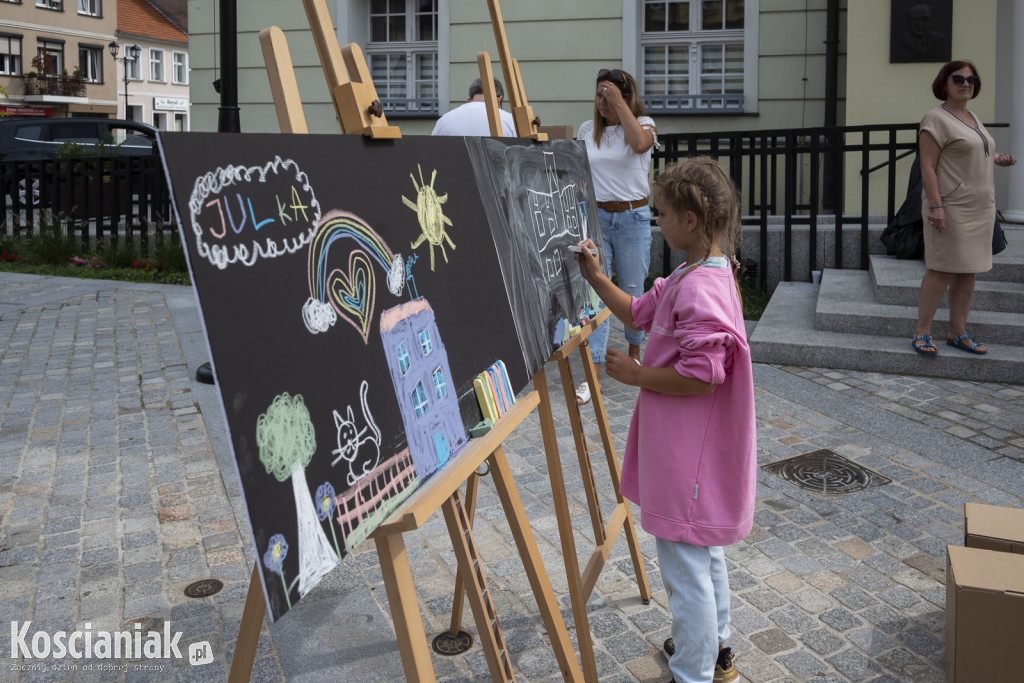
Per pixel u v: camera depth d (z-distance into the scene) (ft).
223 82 17.66
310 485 4.30
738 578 10.17
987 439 14.64
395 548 4.87
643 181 16.93
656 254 26.71
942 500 12.23
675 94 34.01
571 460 13.94
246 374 4.03
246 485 3.89
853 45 28.17
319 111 37.04
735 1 33.06
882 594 9.78
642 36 33.99
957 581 7.72
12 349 21.74
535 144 9.34
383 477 4.91
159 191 34.42
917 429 15.14
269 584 3.89
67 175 36.88
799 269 25.61
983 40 27.12
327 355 4.65
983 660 7.65
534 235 8.52
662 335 7.59
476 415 6.26
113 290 29.96
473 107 16.67
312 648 8.80
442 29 35.37
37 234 37.22
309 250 4.68
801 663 8.53
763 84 32.45
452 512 5.62
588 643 7.93
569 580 7.90
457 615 8.93
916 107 27.94
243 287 4.14
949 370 18.20
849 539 11.09
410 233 5.85
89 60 137.90
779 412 16.15
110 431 15.43
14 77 126.00
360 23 36.94
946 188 17.35
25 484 13.02
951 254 17.54
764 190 25.25
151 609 9.52
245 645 5.86
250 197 4.32
